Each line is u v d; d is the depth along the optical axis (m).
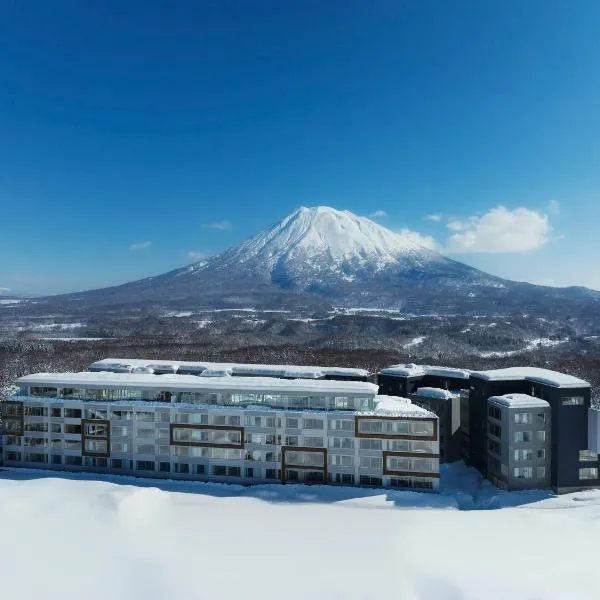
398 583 43.06
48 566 44.50
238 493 68.88
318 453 71.06
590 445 71.75
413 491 68.50
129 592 40.72
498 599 41.12
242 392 74.50
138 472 75.06
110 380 78.25
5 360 155.25
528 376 78.56
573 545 51.91
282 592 41.16
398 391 97.00
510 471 72.19
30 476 73.75
